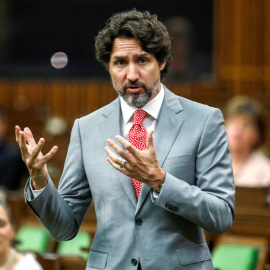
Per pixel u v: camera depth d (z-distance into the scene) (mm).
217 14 26812
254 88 26234
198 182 7559
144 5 28891
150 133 7102
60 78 28500
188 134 7637
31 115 25406
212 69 26906
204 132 7617
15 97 27750
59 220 7711
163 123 7711
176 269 7461
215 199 7375
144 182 7195
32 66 29234
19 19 29797
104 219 7648
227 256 12203
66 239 7996
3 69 29250
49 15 29641
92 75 28359
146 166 7102
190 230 7570
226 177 7555
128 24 7441
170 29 25719
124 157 7062
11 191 18422
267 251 12148
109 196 7621
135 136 7707
